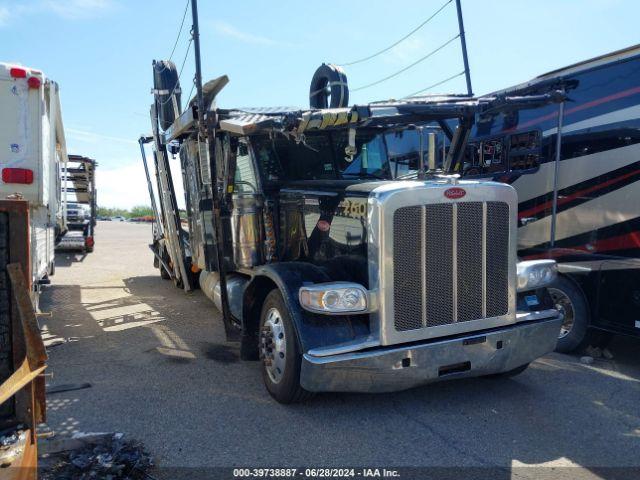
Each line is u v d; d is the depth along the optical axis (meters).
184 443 3.61
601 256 5.34
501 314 4.15
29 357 2.47
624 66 5.18
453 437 3.73
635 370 5.21
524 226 6.33
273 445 3.60
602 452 3.54
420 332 3.86
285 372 4.09
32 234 5.98
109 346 5.94
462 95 6.23
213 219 5.07
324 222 4.54
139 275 11.38
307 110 4.54
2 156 5.89
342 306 3.78
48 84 6.43
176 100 7.65
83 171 16.05
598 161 5.42
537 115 6.13
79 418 3.98
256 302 4.75
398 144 6.04
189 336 6.35
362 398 4.39
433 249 3.89
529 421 4.00
